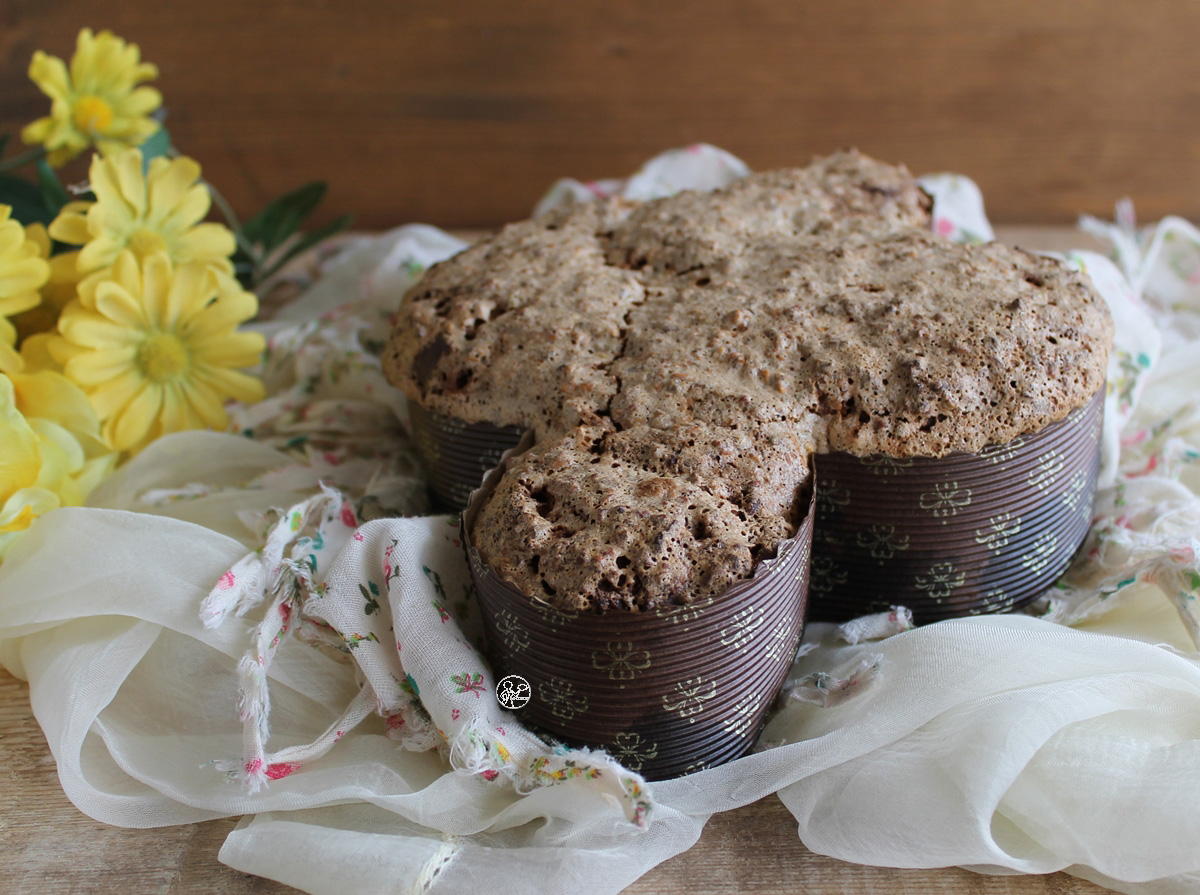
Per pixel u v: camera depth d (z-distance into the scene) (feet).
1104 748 1.22
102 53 1.74
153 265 1.53
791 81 2.27
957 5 2.20
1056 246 2.20
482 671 1.26
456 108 2.27
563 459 1.27
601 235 1.56
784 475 1.26
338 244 2.16
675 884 1.22
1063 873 1.22
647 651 1.19
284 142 2.29
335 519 1.41
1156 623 1.38
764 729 1.32
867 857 1.21
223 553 1.35
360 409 1.64
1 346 1.46
